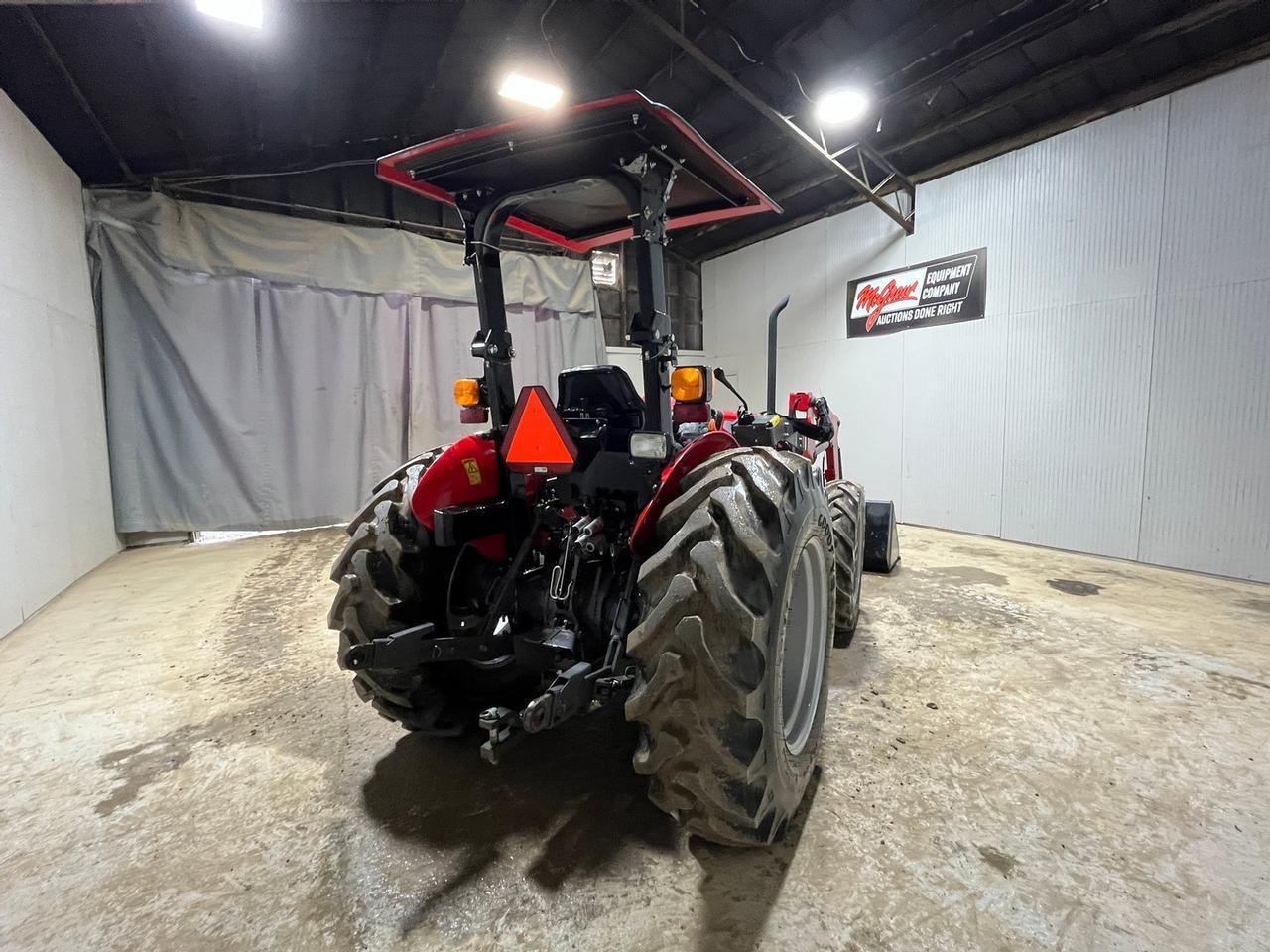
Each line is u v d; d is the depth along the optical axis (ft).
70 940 3.85
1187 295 12.50
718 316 24.70
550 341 21.67
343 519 18.24
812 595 5.35
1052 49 12.85
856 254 19.31
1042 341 14.89
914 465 18.03
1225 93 11.83
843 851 4.59
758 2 12.67
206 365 16.02
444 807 5.17
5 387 10.17
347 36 12.05
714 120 16.87
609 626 5.29
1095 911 4.02
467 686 6.39
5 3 8.62
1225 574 12.25
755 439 6.59
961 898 4.13
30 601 10.44
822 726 5.69
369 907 4.09
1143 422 13.26
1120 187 13.37
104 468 14.64
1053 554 14.43
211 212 15.89
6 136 10.82
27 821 5.05
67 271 13.24
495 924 3.93
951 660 8.16
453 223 20.26
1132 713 6.69
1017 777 5.52
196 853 4.65
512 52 13.65
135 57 11.34
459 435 19.84
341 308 17.78
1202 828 4.83
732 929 3.87
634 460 5.16
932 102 14.82
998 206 15.60
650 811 5.10
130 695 7.37
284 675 7.93
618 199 6.28
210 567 13.64
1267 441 11.62
